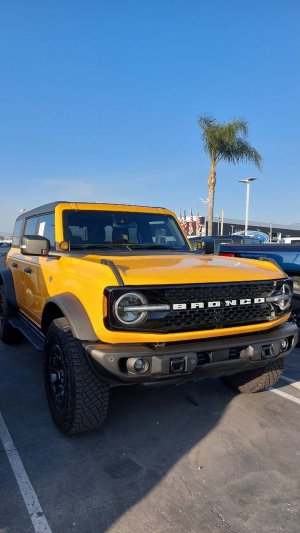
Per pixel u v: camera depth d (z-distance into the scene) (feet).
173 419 12.94
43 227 16.72
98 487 9.53
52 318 13.50
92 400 10.98
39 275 15.10
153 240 16.53
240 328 11.15
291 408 13.74
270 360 11.61
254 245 22.79
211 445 11.37
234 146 64.90
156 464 10.47
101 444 11.44
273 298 11.75
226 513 8.67
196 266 11.74
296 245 22.17
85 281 10.98
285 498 9.15
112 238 15.46
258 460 10.64
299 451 11.09
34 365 18.17
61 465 10.41
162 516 8.58
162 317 10.25
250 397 14.64
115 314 9.89
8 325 20.42
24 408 13.69
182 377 10.44
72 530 8.19
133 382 10.10
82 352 11.00
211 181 66.85
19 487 9.52
